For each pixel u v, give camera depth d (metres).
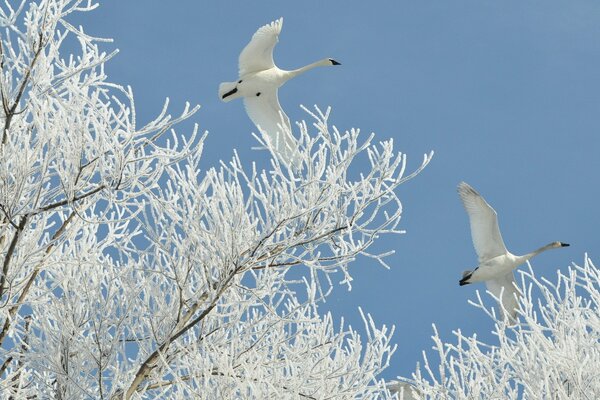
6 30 10.65
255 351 11.00
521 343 11.02
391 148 11.34
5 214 10.16
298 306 11.04
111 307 10.89
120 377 10.70
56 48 10.80
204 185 10.79
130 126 10.45
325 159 11.12
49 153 10.14
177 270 10.98
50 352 10.73
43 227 10.61
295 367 10.73
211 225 10.73
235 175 10.87
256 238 10.83
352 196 11.22
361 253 11.30
